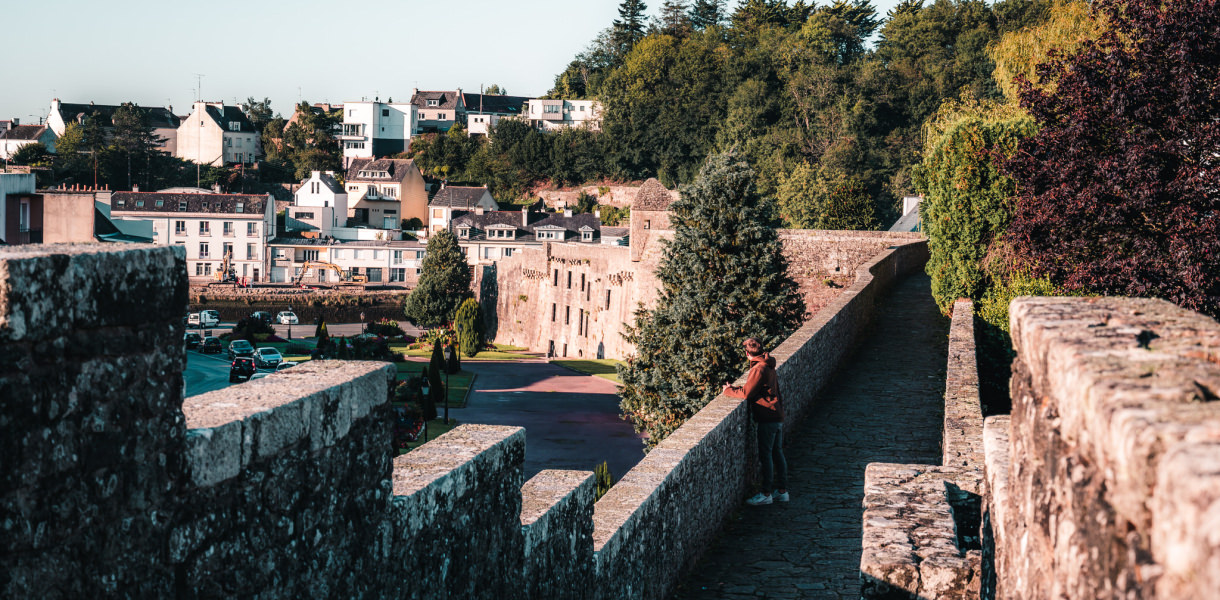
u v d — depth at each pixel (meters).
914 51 129.38
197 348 85.25
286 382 4.75
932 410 18.45
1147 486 2.33
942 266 23.81
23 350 3.07
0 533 3.01
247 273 127.62
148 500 3.59
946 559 7.01
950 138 23.44
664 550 10.28
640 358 33.28
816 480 14.38
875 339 26.78
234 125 192.12
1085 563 3.00
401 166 155.75
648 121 151.38
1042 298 4.36
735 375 31.94
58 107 188.50
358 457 4.90
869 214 103.56
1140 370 2.96
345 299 120.94
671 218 33.84
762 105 129.00
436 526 5.61
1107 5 19.12
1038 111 18.69
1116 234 16.91
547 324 97.06
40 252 3.21
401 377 73.19
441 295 109.38
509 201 161.88
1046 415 3.68
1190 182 15.59
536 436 54.19
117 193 126.25
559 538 7.47
